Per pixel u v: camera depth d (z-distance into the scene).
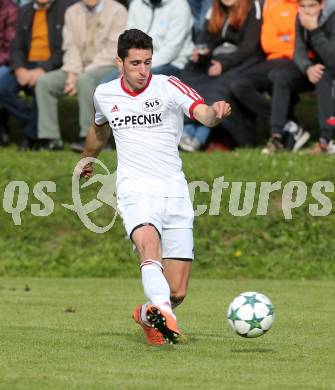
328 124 54.12
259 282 44.72
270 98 61.25
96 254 49.38
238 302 25.14
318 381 21.27
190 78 56.06
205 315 33.50
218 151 56.47
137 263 48.72
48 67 58.91
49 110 57.94
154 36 56.72
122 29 57.75
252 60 55.94
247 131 57.25
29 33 59.38
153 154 26.02
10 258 49.50
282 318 32.59
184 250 26.09
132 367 22.83
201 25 59.06
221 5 56.12
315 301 37.53
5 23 60.06
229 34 56.06
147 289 24.38
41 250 49.94
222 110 24.06
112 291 41.31
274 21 55.91
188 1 60.62
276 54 56.09
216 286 42.94
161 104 25.94
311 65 54.06
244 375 21.89
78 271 48.28
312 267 46.97
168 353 24.97
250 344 26.70
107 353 24.92
